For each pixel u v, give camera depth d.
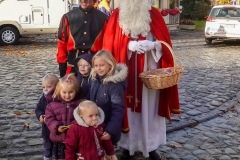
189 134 5.04
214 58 11.62
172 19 21.75
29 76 8.43
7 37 14.54
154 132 4.08
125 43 3.82
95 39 4.19
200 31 23.12
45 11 14.69
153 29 3.87
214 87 7.67
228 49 14.02
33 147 4.47
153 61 3.97
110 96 3.42
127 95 3.94
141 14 3.76
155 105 4.05
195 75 8.87
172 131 5.13
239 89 7.54
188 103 6.45
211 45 15.38
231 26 14.80
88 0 4.14
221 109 6.14
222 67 10.00
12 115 5.60
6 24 14.45
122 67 3.51
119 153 4.33
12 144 4.54
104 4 7.66
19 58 11.06
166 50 3.86
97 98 3.45
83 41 4.16
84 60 3.58
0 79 8.09
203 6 30.17
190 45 15.31
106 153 3.31
